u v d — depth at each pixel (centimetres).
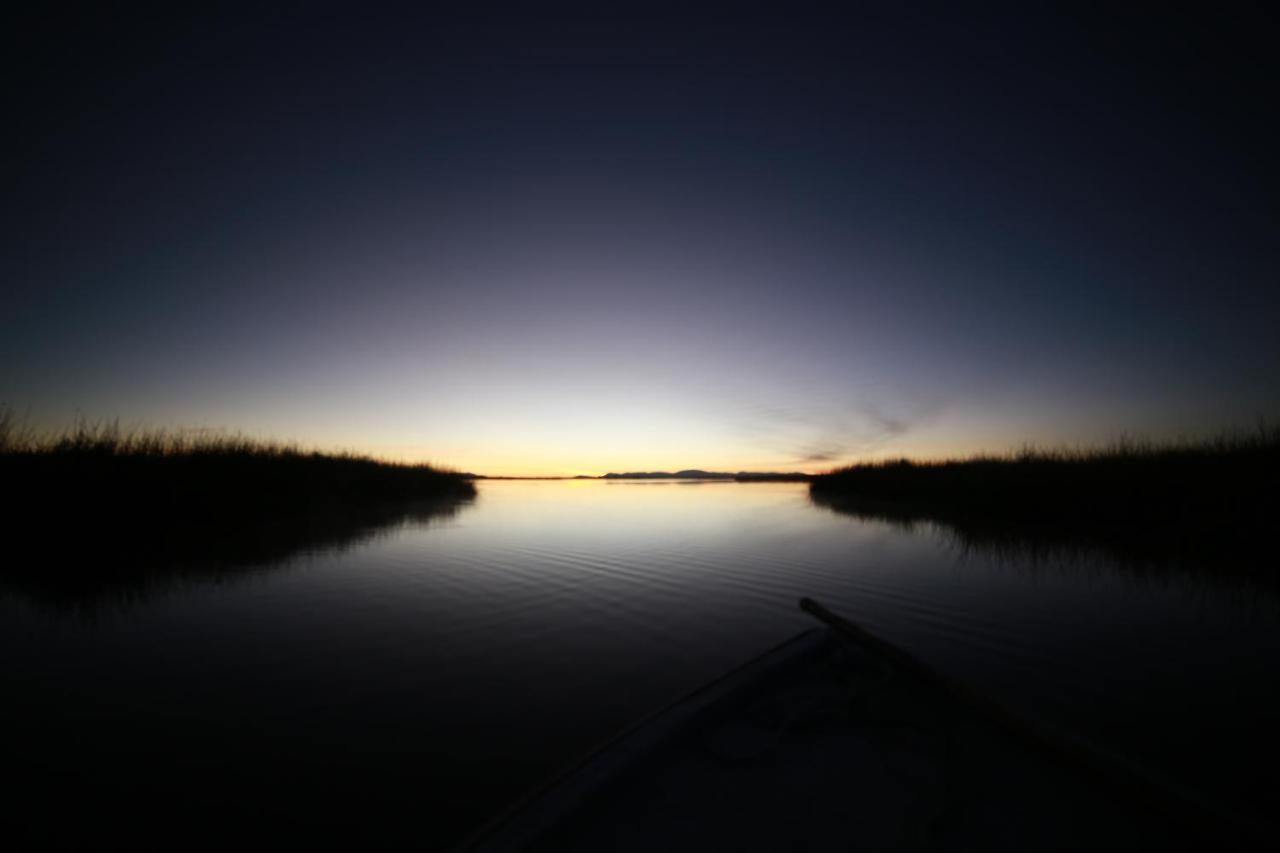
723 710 250
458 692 372
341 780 269
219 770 277
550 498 2617
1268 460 952
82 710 345
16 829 231
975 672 392
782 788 201
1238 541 798
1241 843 149
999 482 1391
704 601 605
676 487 4719
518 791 259
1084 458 1311
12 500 986
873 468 2286
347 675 401
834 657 310
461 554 894
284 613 557
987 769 205
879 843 171
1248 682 369
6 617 543
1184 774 265
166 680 390
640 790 199
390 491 1841
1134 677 380
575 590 654
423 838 226
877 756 221
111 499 1034
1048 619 511
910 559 819
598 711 345
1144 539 886
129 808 246
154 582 684
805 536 1098
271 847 220
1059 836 169
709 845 171
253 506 1216
